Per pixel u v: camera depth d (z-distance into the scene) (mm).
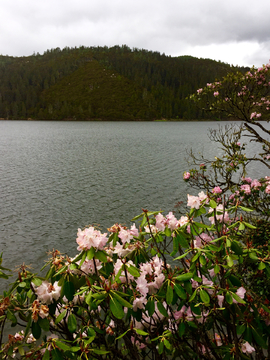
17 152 45656
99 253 1897
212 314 2217
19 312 2055
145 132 91812
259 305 2281
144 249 2414
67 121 174750
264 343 2004
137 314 2039
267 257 2332
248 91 5781
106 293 1794
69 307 2189
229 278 2170
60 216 17203
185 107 189125
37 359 2053
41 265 11469
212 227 2549
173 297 1941
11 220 16516
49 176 28312
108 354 2416
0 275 2105
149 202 19734
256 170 26672
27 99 195750
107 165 34188
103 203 19609
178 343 2295
